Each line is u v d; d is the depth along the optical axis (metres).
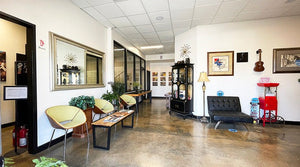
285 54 3.61
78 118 2.49
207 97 3.95
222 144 2.54
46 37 2.37
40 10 2.27
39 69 2.25
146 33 4.78
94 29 3.65
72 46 2.94
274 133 3.03
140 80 7.46
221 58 3.99
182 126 3.54
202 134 3.00
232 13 3.40
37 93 2.22
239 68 3.89
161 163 1.99
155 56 8.32
